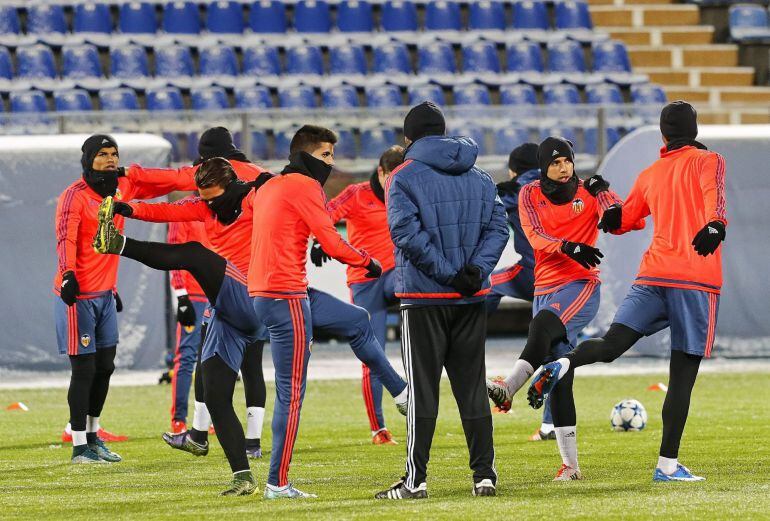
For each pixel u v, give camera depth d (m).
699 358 19.28
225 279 18.20
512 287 26.17
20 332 39.59
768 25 63.66
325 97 53.72
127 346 40.56
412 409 17.77
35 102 51.72
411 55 58.34
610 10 64.00
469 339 17.94
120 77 54.38
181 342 25.22
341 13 58.84
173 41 56.66
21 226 39.47
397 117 44.53
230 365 18.58
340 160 44.25
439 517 16.17
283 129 43.75
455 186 17.70
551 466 21.56
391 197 17.52
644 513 16.36
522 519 15.98
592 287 20.89
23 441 26.20
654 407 30.92
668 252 19.09
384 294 26.09
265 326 18.44
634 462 21.83
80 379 22.88
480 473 18.14
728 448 23.55
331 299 21.28
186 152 43.28
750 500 17.38
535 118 45.34
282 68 57.09
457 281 17.41
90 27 56.59
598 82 57.28
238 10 58.00
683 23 64.19
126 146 38.91
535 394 18.61
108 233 17.73
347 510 16.88
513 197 25.75
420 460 17.84
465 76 56.59
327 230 17.86
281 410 18.11
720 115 48.59
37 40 55.47
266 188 18.12
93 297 22.81
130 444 25.48
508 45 58.03
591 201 21.09
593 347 18.86
